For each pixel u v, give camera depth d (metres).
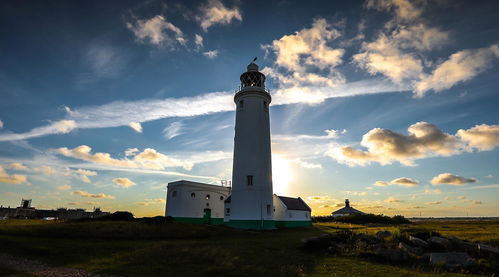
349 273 12.64
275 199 47.88
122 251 16.69
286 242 21.75
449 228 37.69
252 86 36.78
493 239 20.97
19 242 18.45
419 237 18.28
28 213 66.50
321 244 18.14
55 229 23.02
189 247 17.70
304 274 12.36
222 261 14.12
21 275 11.62
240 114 36.34
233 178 34.81
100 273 12.12
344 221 71.19
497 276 12.94
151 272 12.28
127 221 28.09
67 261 14.29
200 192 42.94
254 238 24.73
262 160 34.22
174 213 40.50
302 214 49.81
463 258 14.55
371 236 19.69
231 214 33.72
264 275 12.03
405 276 12.27
